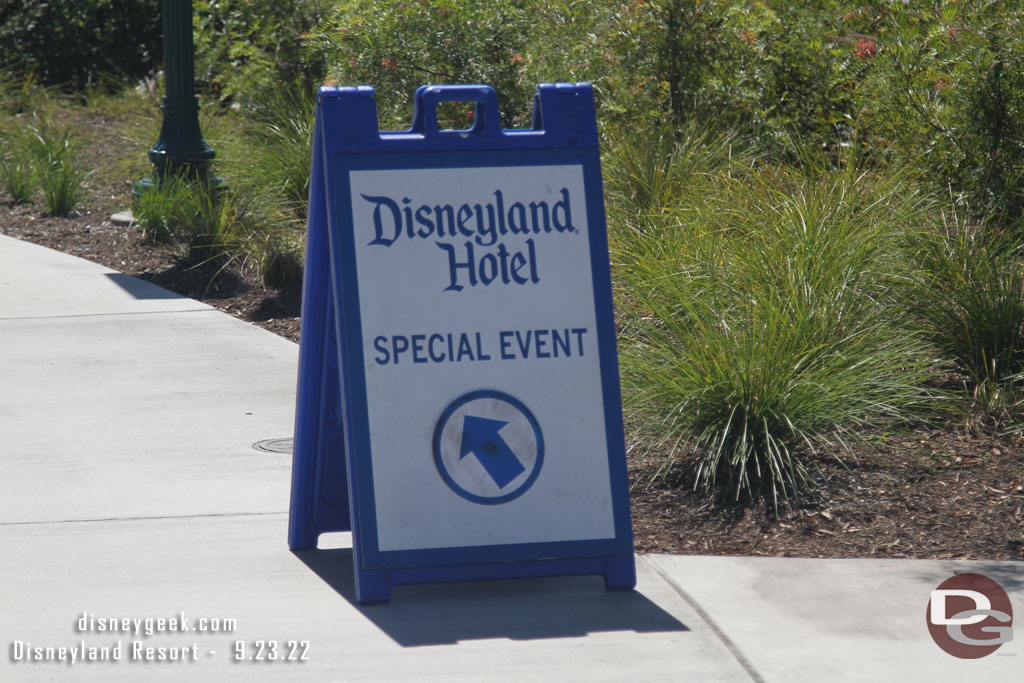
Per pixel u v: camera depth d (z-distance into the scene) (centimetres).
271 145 2227
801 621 793
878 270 1348
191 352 1452
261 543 918
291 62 2619
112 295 1702
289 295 1722
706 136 1959
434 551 816
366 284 825
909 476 1055
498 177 852
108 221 2150
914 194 1602
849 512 985
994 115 1675
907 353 1197
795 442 1087
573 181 862
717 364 1079
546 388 841
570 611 809
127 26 3559
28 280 1770
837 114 1997
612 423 848
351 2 2273
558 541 832
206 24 2989
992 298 1295
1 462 1084
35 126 2541
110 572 858
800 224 1400
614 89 2047
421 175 841
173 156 2019
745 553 917
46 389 1303
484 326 838
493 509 826
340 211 827
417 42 2142
